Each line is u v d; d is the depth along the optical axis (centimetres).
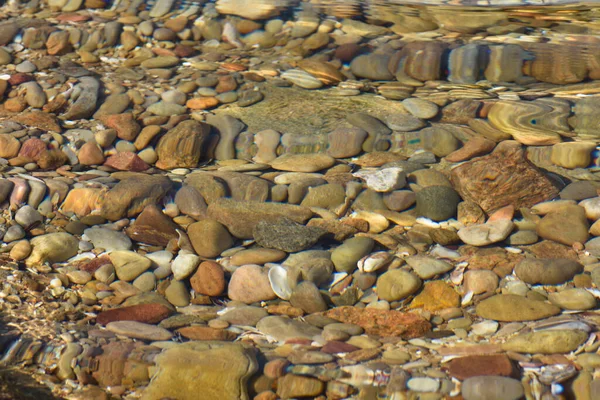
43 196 241
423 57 351
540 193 252
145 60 346
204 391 160
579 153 274
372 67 346
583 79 328
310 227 233
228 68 345
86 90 310
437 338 187
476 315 197
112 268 213
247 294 207
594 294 203
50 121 286
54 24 370
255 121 301
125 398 158
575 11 400
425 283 211
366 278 212
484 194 252
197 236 228
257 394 160
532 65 340
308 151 282
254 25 385
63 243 221
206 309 200
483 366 170
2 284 200
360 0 417
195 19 389
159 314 195
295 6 407
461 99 316
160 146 278
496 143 281
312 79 337
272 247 225
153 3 405
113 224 234
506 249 226
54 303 196
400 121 301
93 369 167
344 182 259
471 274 212
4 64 327
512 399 159
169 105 308
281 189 254
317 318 197
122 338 180
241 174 262
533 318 193
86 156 269
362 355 176
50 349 173
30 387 159
